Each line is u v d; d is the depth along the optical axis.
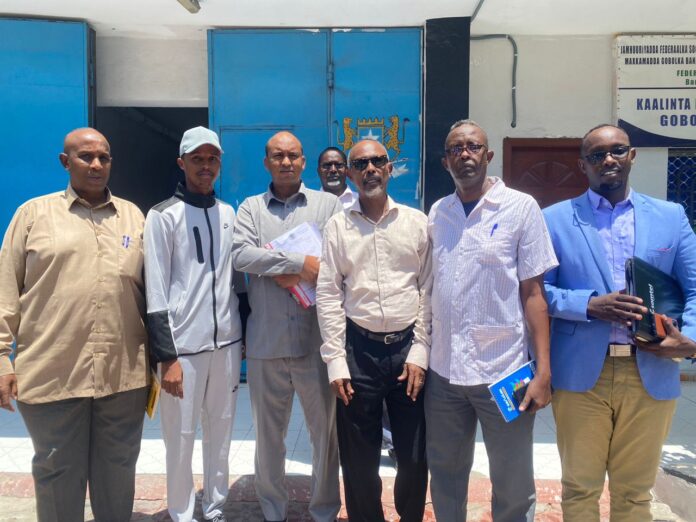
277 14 4.93
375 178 2.58
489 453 2.46
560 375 2.43
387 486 3.40
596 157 2.37
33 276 2.52
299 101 5.24
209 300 2.82
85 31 5.09
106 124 5.81
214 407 2.91
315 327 2.88
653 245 2.37
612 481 2.49
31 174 5.08
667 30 5.34
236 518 3.13
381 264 2.60
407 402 2.66
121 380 2.62
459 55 5.02
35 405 2.52
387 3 4.73
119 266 2.62
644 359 2.32
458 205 2.50
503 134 5.50
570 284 2.46
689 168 5.59
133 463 2.78
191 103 5.46
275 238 2.91
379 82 5.21
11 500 3.30
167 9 4.86
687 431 4.23
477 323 2.40
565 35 5.43
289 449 3.99
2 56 5.01
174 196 2.86
